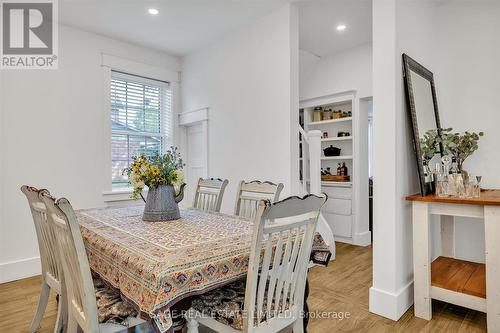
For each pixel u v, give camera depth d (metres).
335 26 3.40
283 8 2.94
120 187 3.82
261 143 3.19
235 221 1.98
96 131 3.51
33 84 3.06
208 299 1.41
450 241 2.66
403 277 2.18
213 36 3.64
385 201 2.13
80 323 1.26
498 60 2.47
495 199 1.88
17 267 2.89
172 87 4.30
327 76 4.36
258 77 3.21
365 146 4.12
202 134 4.18
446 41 2.74
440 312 2.17
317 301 2.37
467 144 2.38
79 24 3.29
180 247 1.38
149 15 3.11
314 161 3.35
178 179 2.04
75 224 1.15
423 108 2.37
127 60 3.81
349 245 4.03
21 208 2.95
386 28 2.13
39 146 3.09
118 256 1.31
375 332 1.92
